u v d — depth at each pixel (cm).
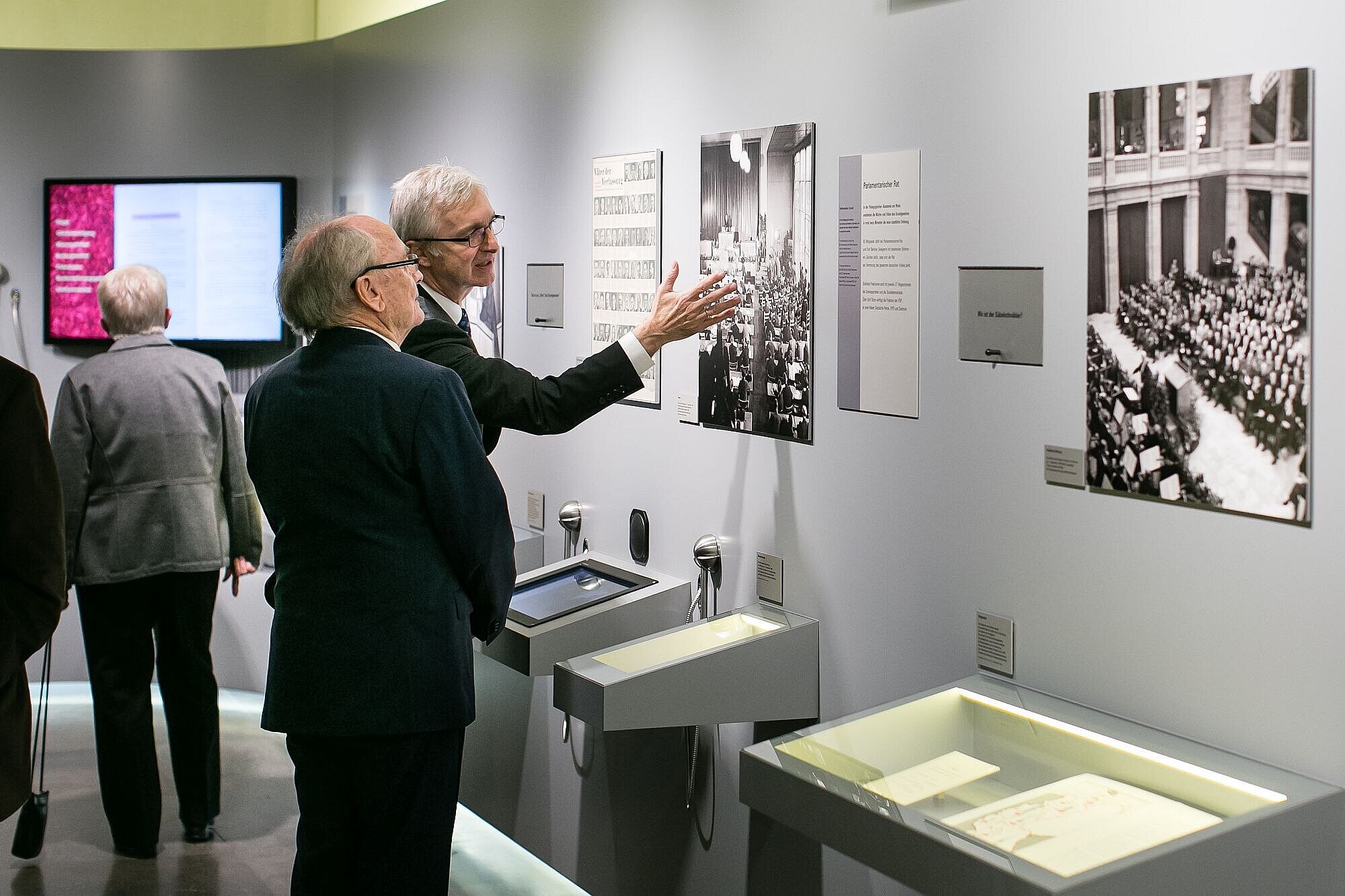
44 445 236
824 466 287
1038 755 223
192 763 403
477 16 411
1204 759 206
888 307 267
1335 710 196
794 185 288
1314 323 193
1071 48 226
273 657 251
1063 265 230
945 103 251
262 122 534
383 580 243
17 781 240
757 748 220
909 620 269
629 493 353
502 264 407
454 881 387
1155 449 217
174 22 548
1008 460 245
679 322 286
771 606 305
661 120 329
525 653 301
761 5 294
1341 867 195
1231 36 201
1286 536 200
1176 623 217
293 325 259
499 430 295
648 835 341
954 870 179
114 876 382
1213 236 205
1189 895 178
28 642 234
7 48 544
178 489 392
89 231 545
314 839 258
